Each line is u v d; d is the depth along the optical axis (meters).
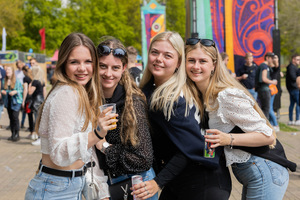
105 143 2.42
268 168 2.55
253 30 10.35
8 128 10.40
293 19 35.59
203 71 2.57
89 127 2.19
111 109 2.02
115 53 2.39
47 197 2.09
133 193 2.35
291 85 10.15
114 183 2.47
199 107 2.56
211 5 10.20
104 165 2.48
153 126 2.54
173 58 2.57
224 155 2.61
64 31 36.53
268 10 10.31
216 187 2.48
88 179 2.44
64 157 1.97
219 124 2.55
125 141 2.33
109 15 38.97
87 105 2.11
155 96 2.51
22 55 23.66
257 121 2.43
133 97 2.44
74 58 2.13
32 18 36.34
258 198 2.56
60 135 1.99
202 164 2.41
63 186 2.11
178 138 2.40
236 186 5.02
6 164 6.35
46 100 2.10
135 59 5.57
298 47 36.91
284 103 16.69
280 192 2.57
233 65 10.39
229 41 10.30
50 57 43.72
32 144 8.11
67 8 38.84
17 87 8.50
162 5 12.41
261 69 8.55
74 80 2.13
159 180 2.41
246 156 2.54
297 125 10.12
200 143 2.39
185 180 2.52
